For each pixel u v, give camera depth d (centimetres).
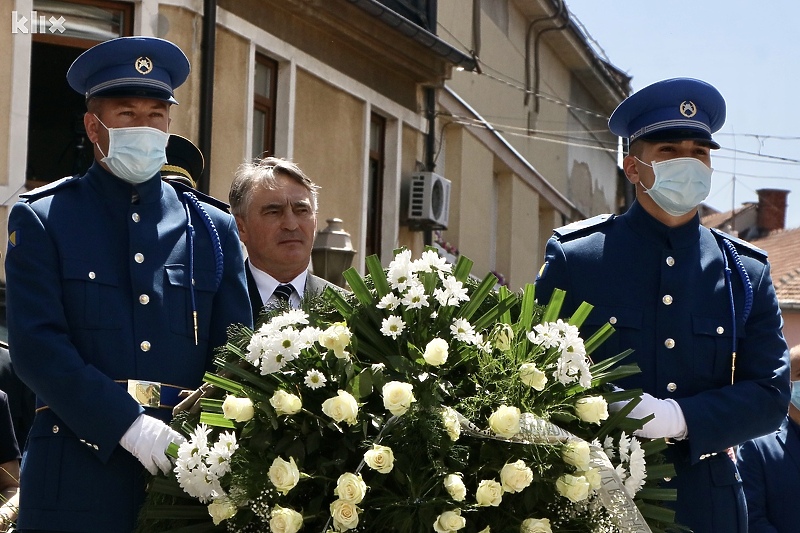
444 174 1609
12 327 395
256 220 521
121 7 1084
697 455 420
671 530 415
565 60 2138
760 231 3503
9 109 1040
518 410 363
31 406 595
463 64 1462
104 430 383
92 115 424
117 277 410
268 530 365
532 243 1981
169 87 427
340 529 355
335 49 1316
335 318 394
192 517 376
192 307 415
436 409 363
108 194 419
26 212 407
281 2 1212
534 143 1994
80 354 399
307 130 1276
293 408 365
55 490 393
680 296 443
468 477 366
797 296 2345
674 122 445
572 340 379
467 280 400
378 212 1429
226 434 367
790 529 613
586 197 2336
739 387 431
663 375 438
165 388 406
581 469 367
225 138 1152
